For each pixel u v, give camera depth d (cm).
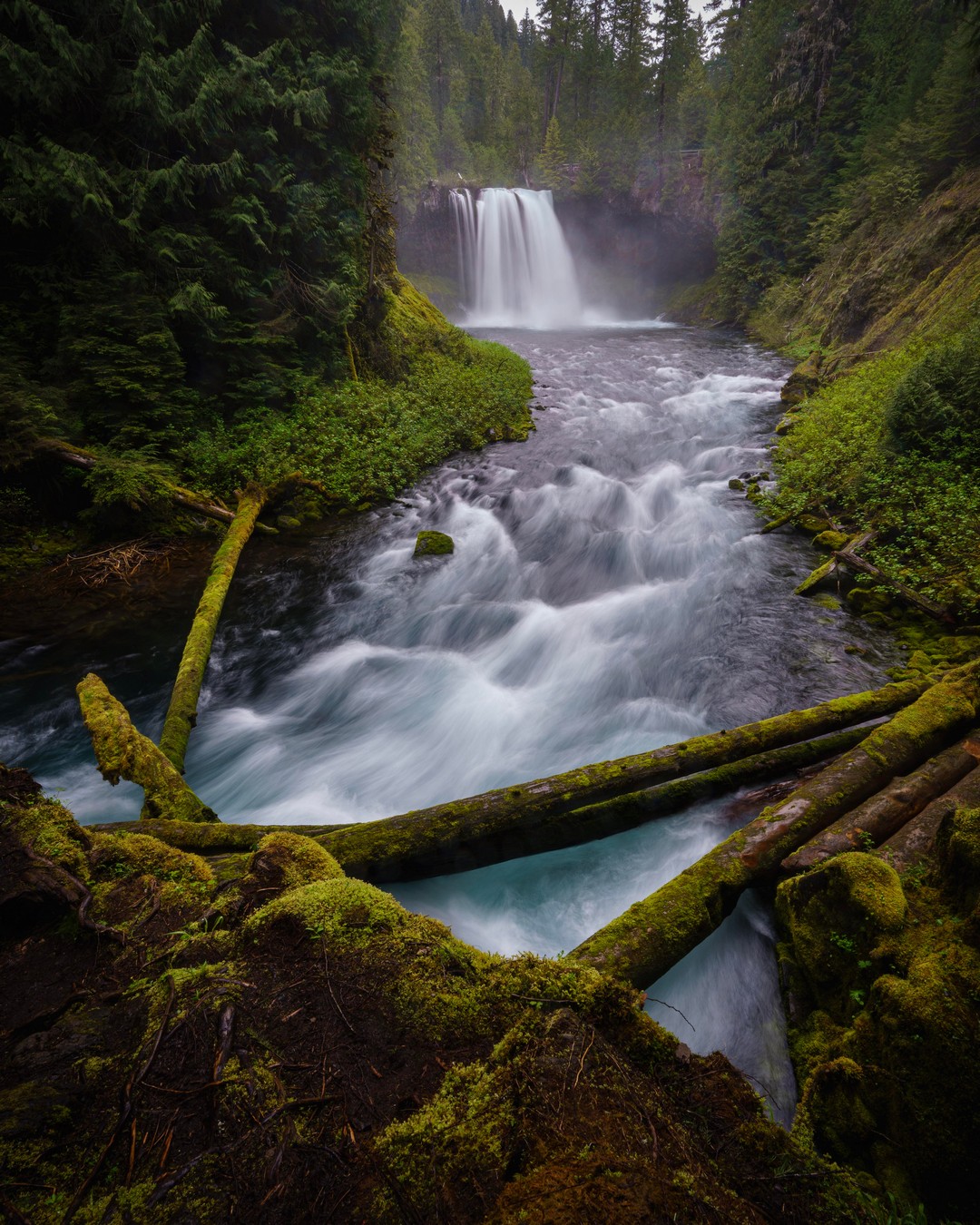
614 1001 215
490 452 1487
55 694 692
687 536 1036
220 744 622
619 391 1995
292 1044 194
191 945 235
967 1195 220
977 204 1694
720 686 663
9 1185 156
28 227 967
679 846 448
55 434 985
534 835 421
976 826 297
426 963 224
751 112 3462
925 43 2648
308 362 1414
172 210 1162
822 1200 175
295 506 1159
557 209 4666
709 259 4291
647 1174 156
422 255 4284
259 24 1295
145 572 953
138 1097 177
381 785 558
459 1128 166
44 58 970
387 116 1627
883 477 946
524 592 944
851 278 2380
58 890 254
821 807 404
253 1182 156
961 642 669
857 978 301
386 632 842
